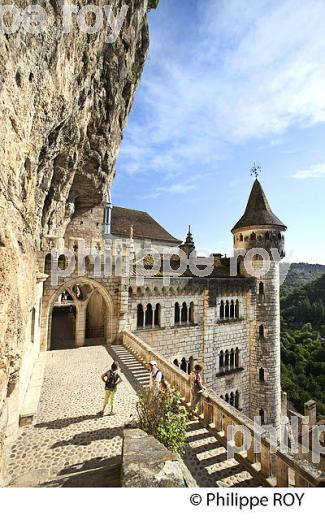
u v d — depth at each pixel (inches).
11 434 287.0
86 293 738.2
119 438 316.2
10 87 214.2
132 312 766.5
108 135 684.1
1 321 169.8
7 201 200.8
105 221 1263.5
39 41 262.5
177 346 864.3
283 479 247.6
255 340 1089.4
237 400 1035.3
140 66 704.4
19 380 308.5
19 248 233.3
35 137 325.7
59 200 676.1
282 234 1167.6
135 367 562.6
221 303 1008.2
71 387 456.1
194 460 296.0
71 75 383.2
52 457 277.9
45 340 638.5
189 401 410.6
